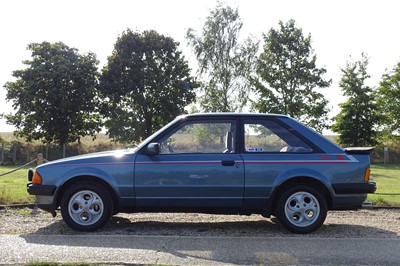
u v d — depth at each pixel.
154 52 41.22
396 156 43.53
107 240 6.54
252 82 43.19
